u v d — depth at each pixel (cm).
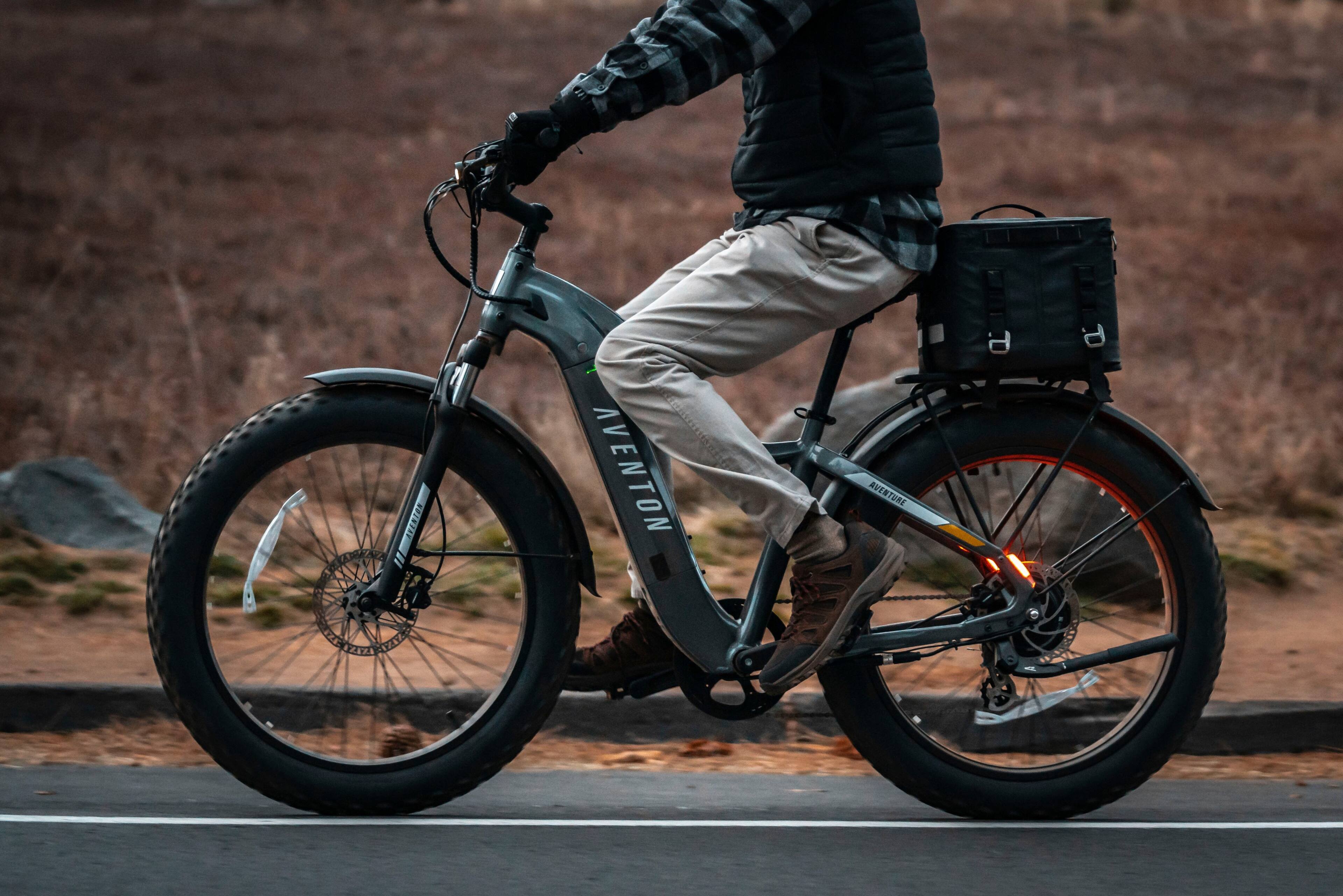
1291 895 789
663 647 932
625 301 3033
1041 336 877
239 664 1227
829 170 861
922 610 1083
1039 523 943
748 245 868
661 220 3912
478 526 1353
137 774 1013
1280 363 2527
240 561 1419
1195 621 922
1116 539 922
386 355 2512
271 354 2286
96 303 2897
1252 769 1138
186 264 3316
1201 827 912
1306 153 5191
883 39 863
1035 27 7812
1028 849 862
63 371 2362
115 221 3700
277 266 3341
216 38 6975
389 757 1012
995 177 4572
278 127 5131
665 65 823
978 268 877
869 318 897
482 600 1333
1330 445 2056
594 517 1723
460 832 871
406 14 7869
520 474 888
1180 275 3488
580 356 883
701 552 1523
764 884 794
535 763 1126
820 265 866
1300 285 3422
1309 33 7962
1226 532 1742
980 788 912
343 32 7294
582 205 4025
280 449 871
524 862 821
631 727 1184
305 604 1366
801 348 2734
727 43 824
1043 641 923
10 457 1877
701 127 5522
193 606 861
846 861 837
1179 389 2364
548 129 827
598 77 827
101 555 1562
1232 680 1305
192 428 2017
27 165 4253
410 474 1034
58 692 1165
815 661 865
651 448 886
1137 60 7081
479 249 3603
